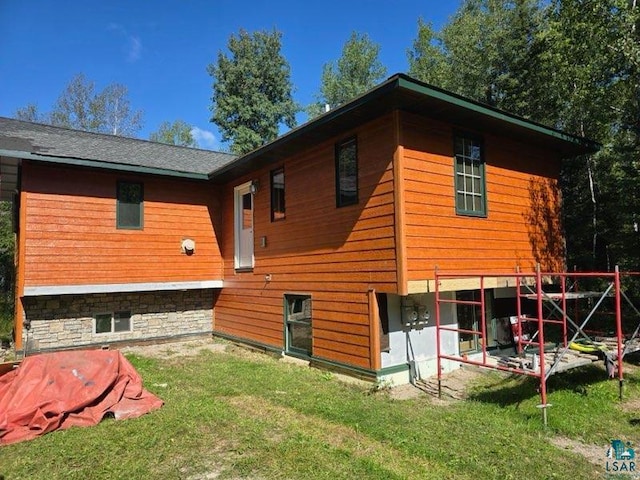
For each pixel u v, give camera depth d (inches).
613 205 419.2
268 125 1307.8
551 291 426.9
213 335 455.8
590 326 418.6
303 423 193.3
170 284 413.7
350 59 1409.9
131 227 396.5
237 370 299.6
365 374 263.1
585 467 149.8
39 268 350.0
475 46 772.6
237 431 180.7
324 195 304.8
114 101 1360.7
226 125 1300.4
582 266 486.3
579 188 525.0
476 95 742.5
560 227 357.1
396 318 272.8
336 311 289.3
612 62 372.8
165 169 396.5
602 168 494.9
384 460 155.3
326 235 301.7
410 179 250.4
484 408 214.8
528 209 330.0
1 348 407.5
